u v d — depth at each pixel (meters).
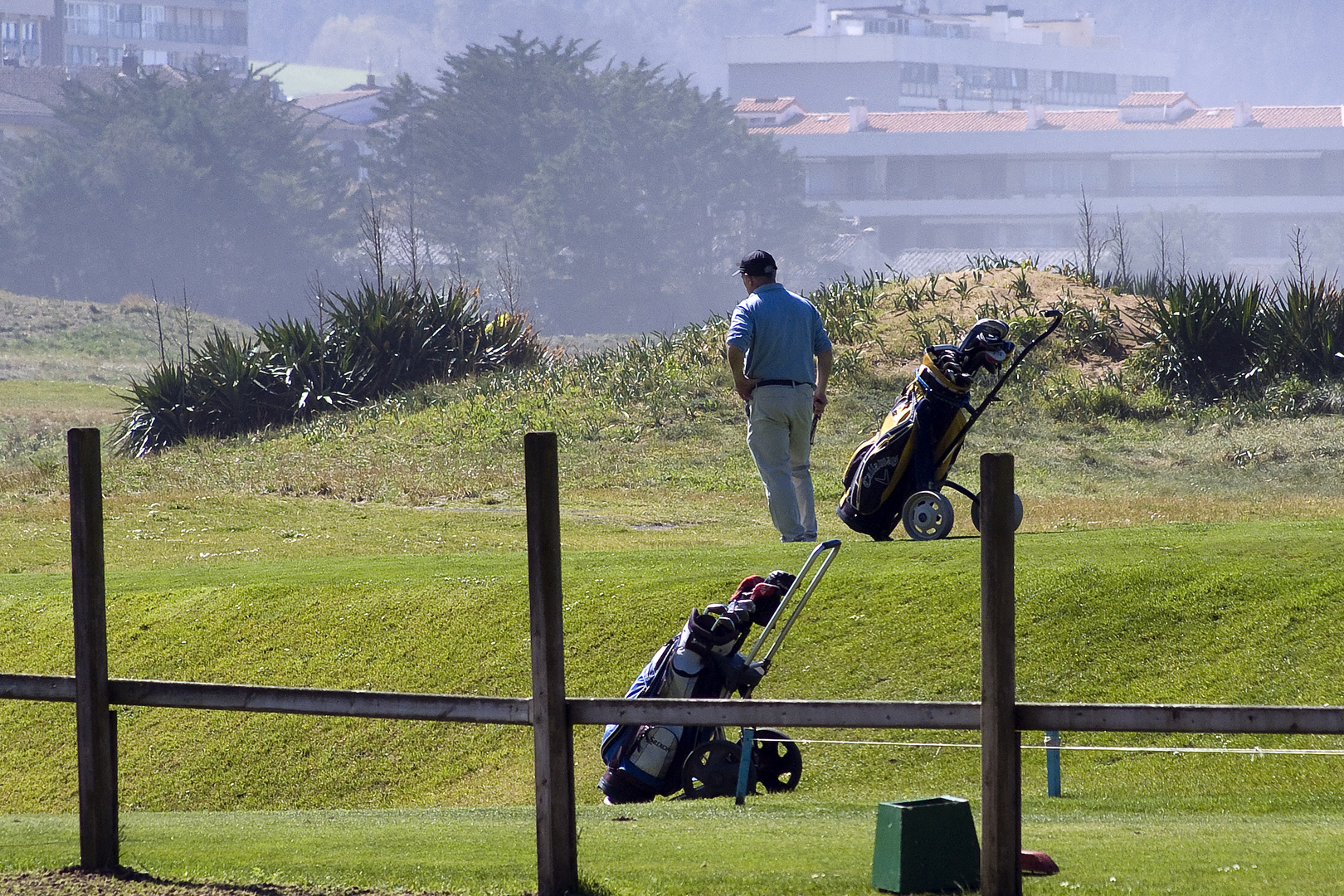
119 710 34.16
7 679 18.33
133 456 87.19
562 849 16.53
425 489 67.62
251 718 33.00
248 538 55.94
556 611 16.48
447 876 17.45
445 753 31.00
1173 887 15.92
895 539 39.06
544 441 16.44
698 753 25.06
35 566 51.53
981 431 73.12
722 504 63.19
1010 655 15.35
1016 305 85.19
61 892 17.00
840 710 15.91
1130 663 28.89
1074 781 26.14
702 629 25.12
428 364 95.19
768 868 17.52
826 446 71.31
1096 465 68.00
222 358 92.12
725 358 84.88
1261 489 62.47
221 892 16.89
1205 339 77.75
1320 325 77.81
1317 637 28.28
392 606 36.31
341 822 22.56
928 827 16.33
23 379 157.12
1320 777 24.84
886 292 91.38
